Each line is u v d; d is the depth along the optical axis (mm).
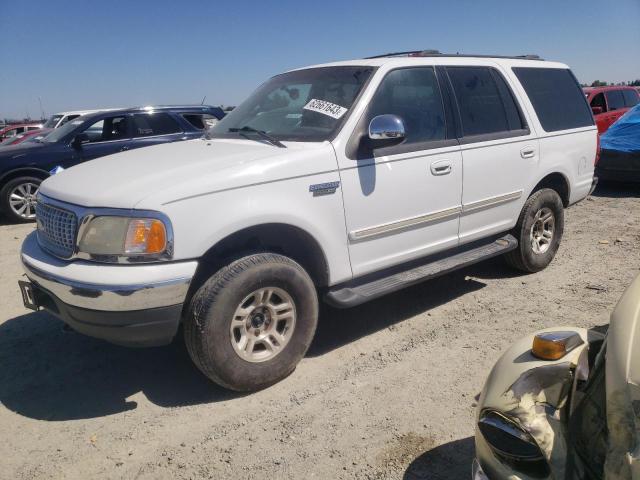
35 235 3924
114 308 3082
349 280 3998
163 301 3135
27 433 3283
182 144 4441
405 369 3859
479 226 4848
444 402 3438
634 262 5883
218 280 3326
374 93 4062
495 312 4750
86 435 3248
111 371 3982
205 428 3275
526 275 5625
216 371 3387
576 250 6434
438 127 4438
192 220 3193
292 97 4469
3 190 8992
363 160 3900
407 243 4266
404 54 4766
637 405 1719
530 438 1939
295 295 3633
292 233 3709
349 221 3854
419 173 4211
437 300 5078
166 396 3635
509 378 2123
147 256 3107
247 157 3611
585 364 2135
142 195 3162
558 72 5793
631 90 14398
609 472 1734
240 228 3338
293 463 2949
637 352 1824
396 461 2936
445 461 2920
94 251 3180
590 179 6012
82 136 9352
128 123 9719
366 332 4484
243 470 2912
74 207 3322
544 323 4484
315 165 3660
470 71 4840
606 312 4633
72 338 4512
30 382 3861
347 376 3805
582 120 5891
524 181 5137
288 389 3664
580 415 2025
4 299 5430
